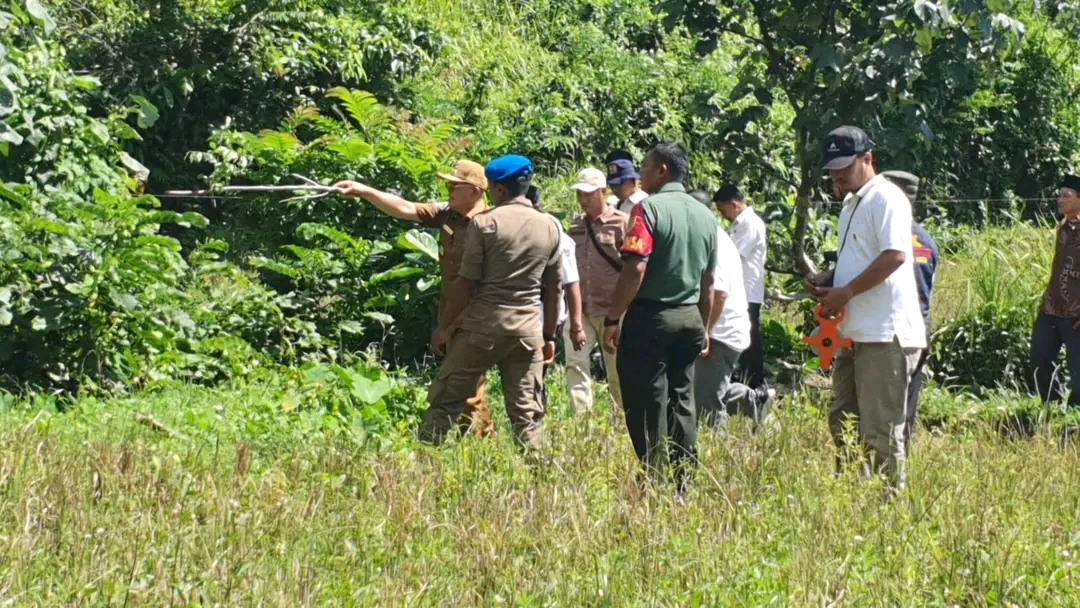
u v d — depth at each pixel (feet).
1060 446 24.29
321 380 25.94
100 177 33.09
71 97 33.50
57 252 25.98
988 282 35.06
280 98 42.75
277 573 14.99
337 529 16.70
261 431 22.39
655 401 20.11
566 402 27.27
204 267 30.83
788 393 30.78
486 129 45.44
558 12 55.83
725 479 19.83
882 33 31.99
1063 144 60.95
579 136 49.55
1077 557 16.87
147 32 40.88
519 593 15.15
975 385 33.42
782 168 36.17
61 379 25.85
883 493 19.56
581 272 26.14
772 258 36.01
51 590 14.17
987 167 58.70
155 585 14.26
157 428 22.50
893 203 19.89
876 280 19.75
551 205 43.06
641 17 58.18
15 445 19.03
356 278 32.42
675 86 53.83
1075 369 29.94
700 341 20.56
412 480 19.07
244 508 17.11
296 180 35.22
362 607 14.55
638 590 15.42
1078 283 29.86
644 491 19.10
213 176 36.35
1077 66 62.85
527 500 18.39
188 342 28.07
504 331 21.74
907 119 32.07
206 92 41.73
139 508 16.88
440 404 22.29
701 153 51.24
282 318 30.60
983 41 31.94
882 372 20.11
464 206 23.40
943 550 16.87
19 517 15.97
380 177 34.86
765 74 34.96
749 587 15.31
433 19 50.06
